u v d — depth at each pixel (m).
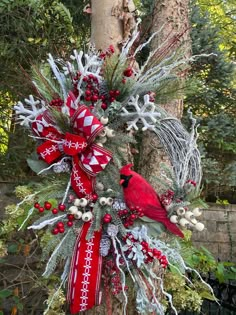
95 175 0.64
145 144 0.88
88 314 0.72
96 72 0.67
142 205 0.62
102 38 0.76
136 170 1.00
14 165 1.66
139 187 0.62
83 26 1.53
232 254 1.83
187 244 1.04
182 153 0.67
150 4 1.44
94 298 0.62
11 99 1.62
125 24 0.76
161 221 0.63
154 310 0.64
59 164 0.65
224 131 1.64
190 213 0.62
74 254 0.63
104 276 0.65
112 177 0.66
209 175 1.62
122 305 0.71
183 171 0.65
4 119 1.68
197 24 1.61
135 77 0.68
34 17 1.45
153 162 0.86
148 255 0.61
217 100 1.71
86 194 0.64
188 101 1.67
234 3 2.31
